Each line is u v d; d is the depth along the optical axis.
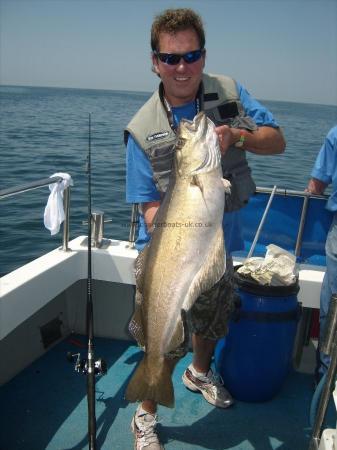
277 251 2.73
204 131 1.96
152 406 2.29
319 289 2.96
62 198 2.99
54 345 3.24
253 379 2.65
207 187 1.92
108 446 2.37
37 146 15.10
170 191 1.98
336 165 2.85
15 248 6.17
